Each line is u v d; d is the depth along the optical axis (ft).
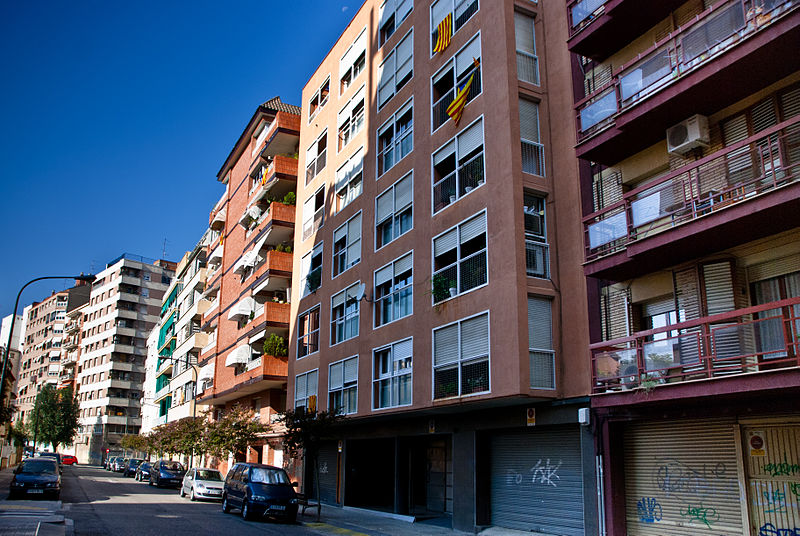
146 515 60.90
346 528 57.77
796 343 31.53
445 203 60.44
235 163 149.48
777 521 34.50
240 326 122.52
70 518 55.67
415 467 75.56
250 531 51.70
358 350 73.26
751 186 38.37
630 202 43.88
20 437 225.56
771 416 35.58
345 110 88.48
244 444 104.58
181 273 202.69
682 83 39.58
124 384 299.79
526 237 51.01
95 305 329.52
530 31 57.26
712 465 38.27
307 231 97.71
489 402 50.39
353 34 89.10
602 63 51.70
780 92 38.09
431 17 67.82
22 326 416.26
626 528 42.65
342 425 78.33
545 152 53.78
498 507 54.13
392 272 68.44
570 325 48.93
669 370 38.60
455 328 55.57
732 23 38.32
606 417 43.98
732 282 39.32
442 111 63.41
